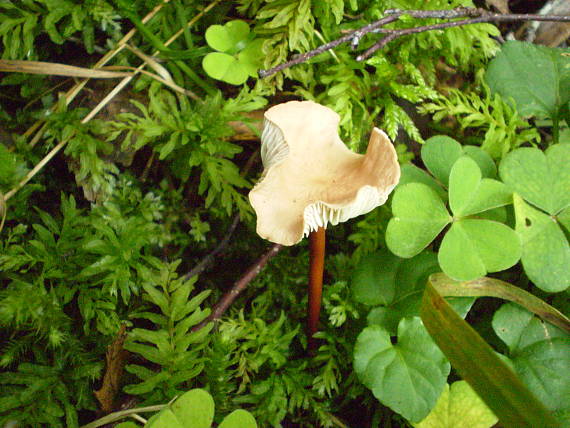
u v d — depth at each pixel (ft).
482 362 0.47
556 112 0.72
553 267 0.58
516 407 0.45
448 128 0.77
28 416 0.60
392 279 0.64
